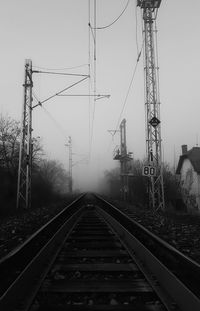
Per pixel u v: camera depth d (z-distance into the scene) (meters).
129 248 11.95
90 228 18.05
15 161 39.44
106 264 9.68
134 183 53.03
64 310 6.16
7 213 26.56
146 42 29.38
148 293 7.10
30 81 29.41
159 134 28.73
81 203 42.19
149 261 9.04
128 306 6.33
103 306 6.31
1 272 8.16
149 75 29.12
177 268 9.12
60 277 8.45
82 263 9.96
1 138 41.00
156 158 28.84
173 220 21.14
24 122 29.52
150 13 29.52
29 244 11.04
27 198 29.69
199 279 7.57
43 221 22.00
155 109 28.77
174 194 48.88
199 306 5.43
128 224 17.94
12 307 6.24
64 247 12.55
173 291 6.69
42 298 6.82
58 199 52.47
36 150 48.12
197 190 53.84
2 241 14.08
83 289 7.28
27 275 7.48
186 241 13.24
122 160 53.81
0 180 33.81
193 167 55.25
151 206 30.19
